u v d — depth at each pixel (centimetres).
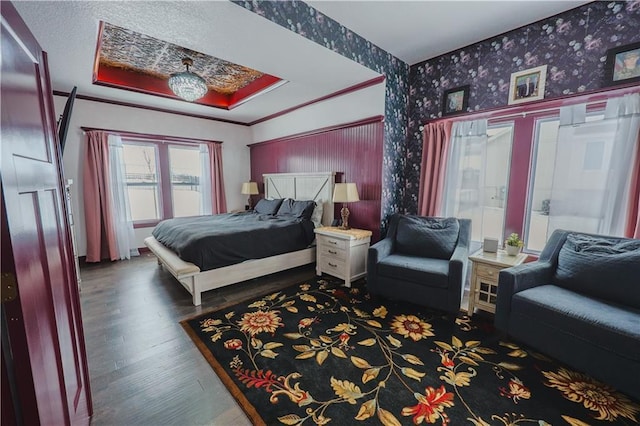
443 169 308
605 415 143
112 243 416
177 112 482
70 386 111
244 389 161
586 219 225
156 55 319
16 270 71
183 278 257
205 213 527
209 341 209
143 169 469
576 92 229
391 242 303
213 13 184
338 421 139
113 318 243
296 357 190
